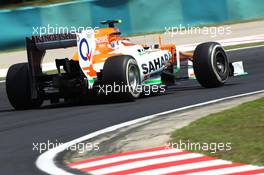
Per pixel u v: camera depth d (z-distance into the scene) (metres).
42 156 23.17
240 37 77.88
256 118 26.19
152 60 38.62
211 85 40.50
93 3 85.44
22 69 37.12
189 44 75.69
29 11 82.44
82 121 30.44
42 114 34.34
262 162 19.58
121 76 35.03
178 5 89.50
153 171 19.80
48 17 82.94
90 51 35.88
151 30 88.75
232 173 18.81
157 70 39.06
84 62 35.19
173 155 21.67
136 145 23.83
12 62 71.81
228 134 23.77
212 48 40.09
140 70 36.94
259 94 34.97
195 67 40.28
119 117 30.67
